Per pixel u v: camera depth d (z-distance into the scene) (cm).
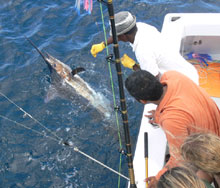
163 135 255
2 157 376
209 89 389
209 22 372
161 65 270
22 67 510
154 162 237
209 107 201
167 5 629
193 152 157
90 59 520
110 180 346
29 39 565
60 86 470
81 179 350
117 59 191
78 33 575
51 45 550
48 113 432
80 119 419
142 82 196
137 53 264
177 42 345
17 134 404
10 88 471
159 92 198
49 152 381
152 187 169
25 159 373
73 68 507
